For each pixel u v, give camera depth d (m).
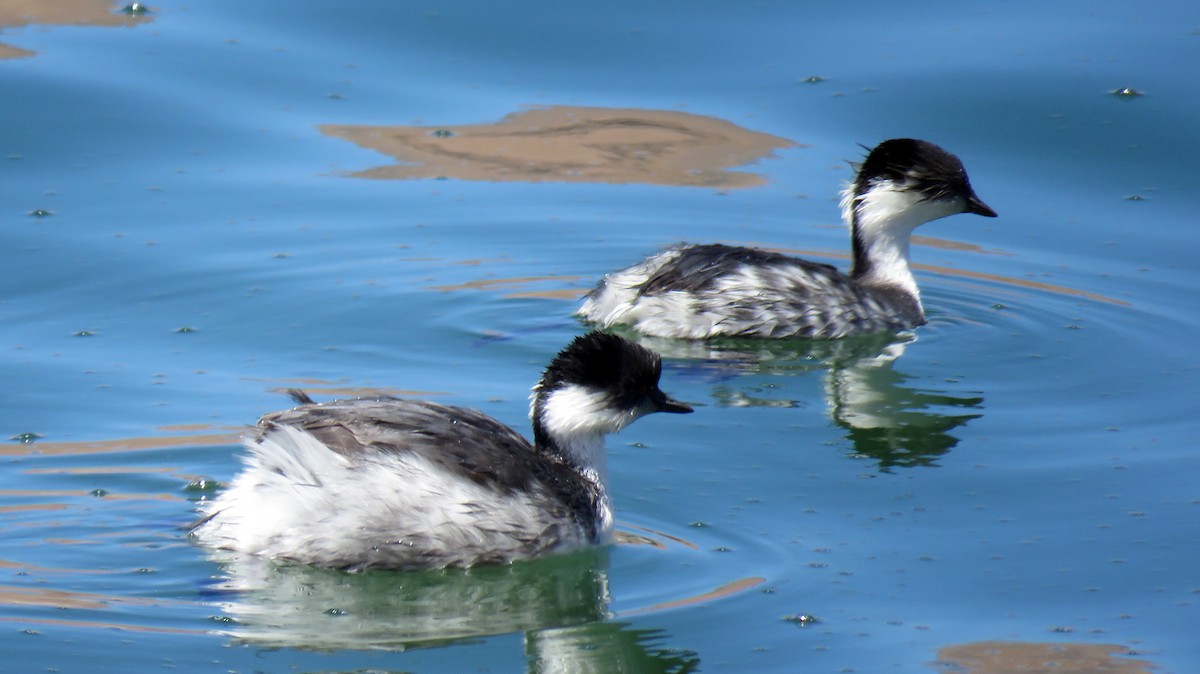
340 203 19.44
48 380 14.39
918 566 11.26
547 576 11.09
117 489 12.10
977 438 13.72
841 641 10.16
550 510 11.32
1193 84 21.95
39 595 10.40
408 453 11.02
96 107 21.28
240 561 10.96
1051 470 13.02
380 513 10.91
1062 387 15.02
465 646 10.05
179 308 16.41
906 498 12.44
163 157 20.33
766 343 16.56
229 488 11.52
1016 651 10.02
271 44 23.41
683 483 12.71
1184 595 10.84
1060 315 17.06
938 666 9.83
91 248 17.70
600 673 9.75
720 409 14.40
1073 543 11.65
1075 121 21.31
